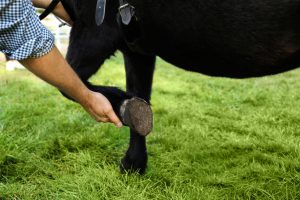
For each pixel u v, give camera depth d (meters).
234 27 1.77
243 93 5.81
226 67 1.94
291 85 6.38
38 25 1.36
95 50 2.24
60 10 2.42
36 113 4.35
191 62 2.03
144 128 2.05
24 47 1.33
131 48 2.26
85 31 2.24
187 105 5.11
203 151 3.40
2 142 3.23
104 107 1.76
